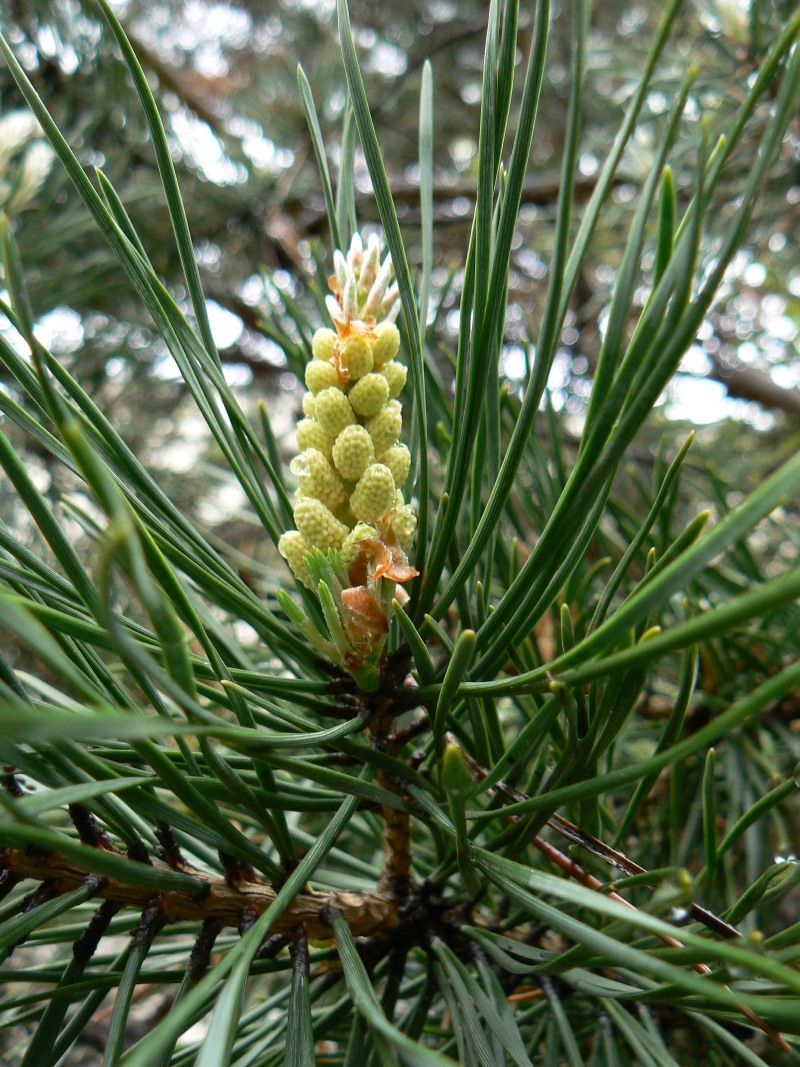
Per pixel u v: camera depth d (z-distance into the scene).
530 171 0.51
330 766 0.13
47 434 0.11
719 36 0.31
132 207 0.38
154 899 0.11
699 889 0.11
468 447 0.11
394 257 0.11
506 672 0.16
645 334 0.08
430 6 0.63
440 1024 0.18
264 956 0.12
